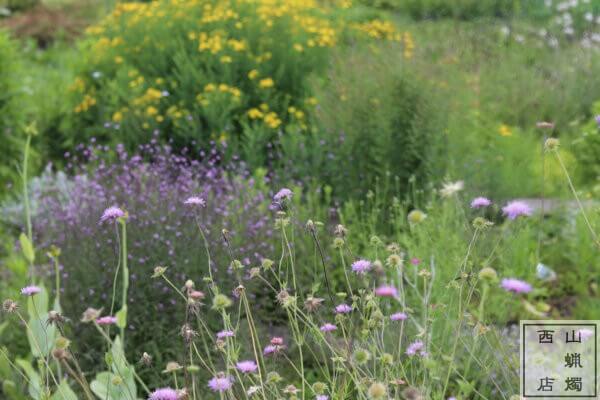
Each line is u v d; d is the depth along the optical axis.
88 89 7.90
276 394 2.49
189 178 5.43
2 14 15.24
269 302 4.42
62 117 7.74
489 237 4.43
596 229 4.61
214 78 7.23
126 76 7.49
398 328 3.41
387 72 6.25
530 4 10.82
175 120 6.82
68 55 10.77
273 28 7.83
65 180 6.25
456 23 10.23
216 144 6.62
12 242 5.37
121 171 5.57
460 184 2.88
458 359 3.47
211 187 5.29
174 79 7.50
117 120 6.96
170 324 3.99
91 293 3.97
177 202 4.49
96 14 14.71
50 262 4.55
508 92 7.82
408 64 6.35
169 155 6.16
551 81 7.94
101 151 7.12
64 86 8.27
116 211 2.86
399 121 5.97
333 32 8.07
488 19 10.39
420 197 5.75
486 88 7.77
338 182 5.95
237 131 6.98
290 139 6.39
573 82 7.94
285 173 6.04
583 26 10.58
